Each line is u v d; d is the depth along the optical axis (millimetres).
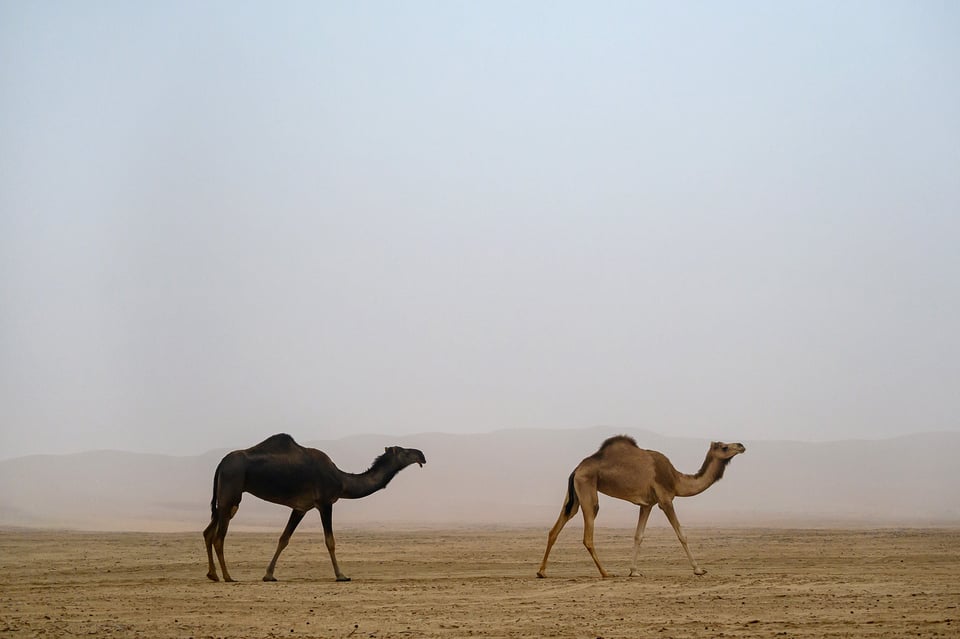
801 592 18250
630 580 20516
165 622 15727
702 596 17953
